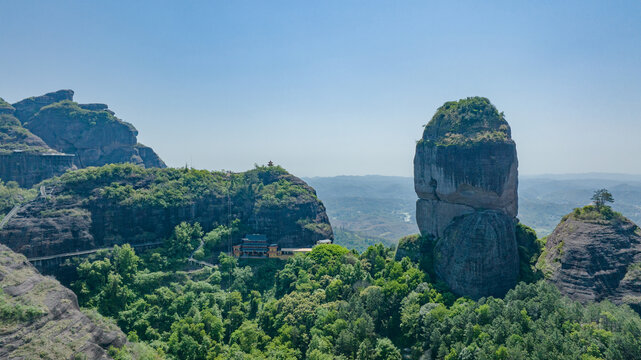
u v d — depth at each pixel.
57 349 94.81
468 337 107.12
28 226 165.25
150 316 148.25
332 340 121.81
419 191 175.00
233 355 124.25
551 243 146.38
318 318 130.38
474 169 147.00
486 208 149.25
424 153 169.75
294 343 128.38
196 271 185.12
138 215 196.50
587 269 125.12
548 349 94.12
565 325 102.31
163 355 126.69
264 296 173.75
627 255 127.56
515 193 157.25
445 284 143.75
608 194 141.12
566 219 145.50
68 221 174.00
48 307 102.31
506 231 142.62
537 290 120.38
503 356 95.38
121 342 115.50
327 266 174.00
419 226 178.50
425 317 121.25
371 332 120.69
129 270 166.75
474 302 125.38
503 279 140.00
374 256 171.75
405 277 145.88
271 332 140.00
